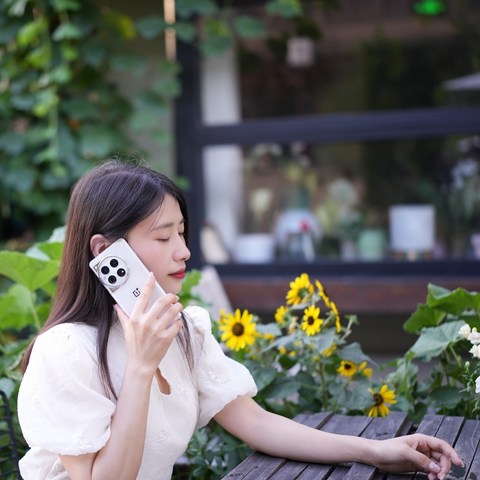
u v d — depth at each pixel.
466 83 4.01
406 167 4.13
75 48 4.20
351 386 2.17
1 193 4.34
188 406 1.62
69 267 1.55
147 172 1.56
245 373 1.72
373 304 4.08
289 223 4.27
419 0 4.03
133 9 4.35
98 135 4.22
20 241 4.48
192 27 4.11
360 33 4.10
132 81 4.44
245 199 4.33
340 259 4.22
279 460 1.63
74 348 1.47
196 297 2.53
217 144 4.31
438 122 4.03
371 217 4.18
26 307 2.49
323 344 2.07
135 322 1.43
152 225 1.51
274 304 4.22
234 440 2.11
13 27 4.24
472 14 3.98
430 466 1.50
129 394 1.41
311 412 2.26
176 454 1.61
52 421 1.42
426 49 4.04
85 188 1.54
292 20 4.16
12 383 2.15
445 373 2.26
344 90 4.14
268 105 4.25
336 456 1.59
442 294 2.28
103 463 1.39
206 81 4.32
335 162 4.20
